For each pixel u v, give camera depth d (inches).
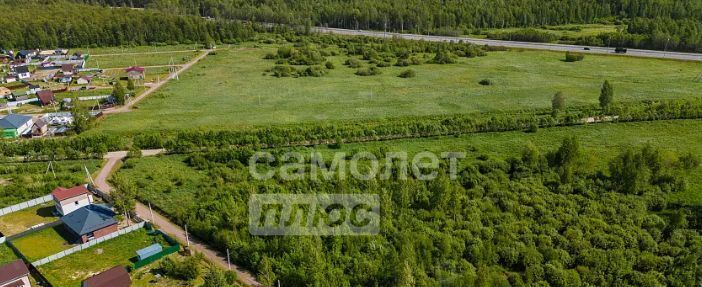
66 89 6063.0
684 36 7313.0
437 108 5064.0
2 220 2992.1
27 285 2332.7
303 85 6131.9
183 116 4977.9
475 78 6230.3
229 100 5536.4
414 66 6988.2
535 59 7116.1
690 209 2874.0
